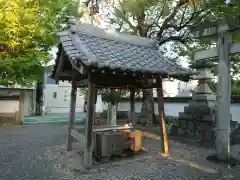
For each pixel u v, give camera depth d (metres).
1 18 4.29
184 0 7.98
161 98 5.23
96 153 5.14
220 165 4.59
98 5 9.11
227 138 4.95
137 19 9.48
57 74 5.56
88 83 4.39
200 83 7.71
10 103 14.16
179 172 4.18
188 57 9.17
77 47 4.10
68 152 5.59
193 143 6.59
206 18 7.16
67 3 5.85
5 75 5.16
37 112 17.56
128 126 5.98
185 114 7.86
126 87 4.96
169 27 9.26
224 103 4.97
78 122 13.15
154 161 4.83
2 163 4.81
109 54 4.38
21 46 5.00
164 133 5.32
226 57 4.93
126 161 4.78
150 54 5.13
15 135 8.69
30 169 4.39
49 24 5.31
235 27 4.65
